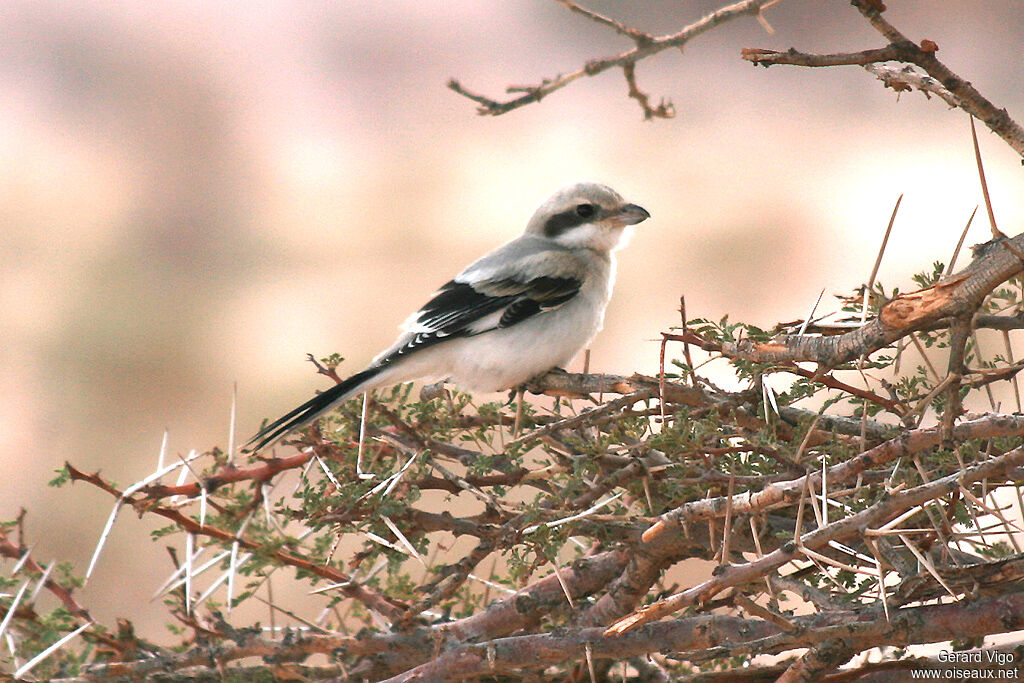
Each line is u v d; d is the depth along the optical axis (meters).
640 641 5.68
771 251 21.89
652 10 35.47
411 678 5.88
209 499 6.33
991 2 31.67
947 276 5.63
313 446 6.67
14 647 6.06
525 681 6.21
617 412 6.21
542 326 9.46
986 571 5.02
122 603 12.95
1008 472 5.40
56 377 18.62
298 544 6.17
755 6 5.18
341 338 20.25
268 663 6.04
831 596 5.54
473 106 33.34
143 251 24.02
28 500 15.00
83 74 34.62
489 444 6.61
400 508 5.80
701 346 5.91
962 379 5.77
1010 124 5.28
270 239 24.95
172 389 18.48
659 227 23.39
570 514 5.76
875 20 5.26
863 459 5.27
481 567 10.03
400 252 23.73
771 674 5.96
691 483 5.80
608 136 30.00
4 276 22.62
